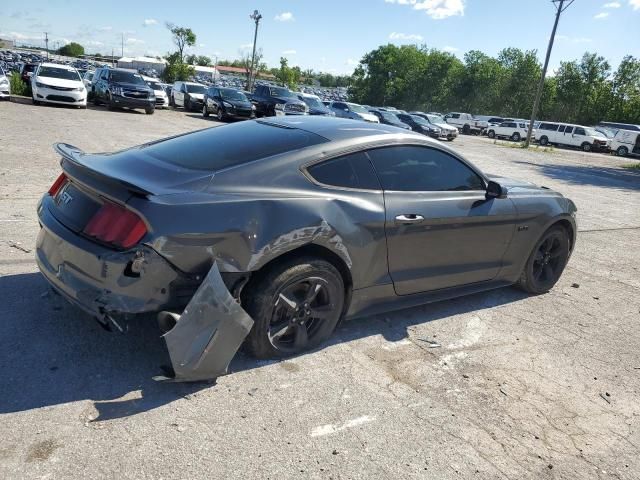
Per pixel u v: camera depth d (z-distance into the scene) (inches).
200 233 109.1
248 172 123.8
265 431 106.3
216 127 159.0
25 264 170.6
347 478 96.6
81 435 98.4
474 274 171.6
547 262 203.8
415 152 154.0
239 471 94.7
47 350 124.2
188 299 114.0
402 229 143.9
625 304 207.3
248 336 124.2
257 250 116.2
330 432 108.8
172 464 94.2
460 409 122.8
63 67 890.7
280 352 131.6
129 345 130.4
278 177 126.0
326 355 138.9
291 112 1032.2
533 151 1214.9
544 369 147.0
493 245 173.5
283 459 99.2
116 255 105.8
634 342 172.4
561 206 196.9
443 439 111.2
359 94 3521.2
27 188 275.7
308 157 132.0
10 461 90.2
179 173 121.2
